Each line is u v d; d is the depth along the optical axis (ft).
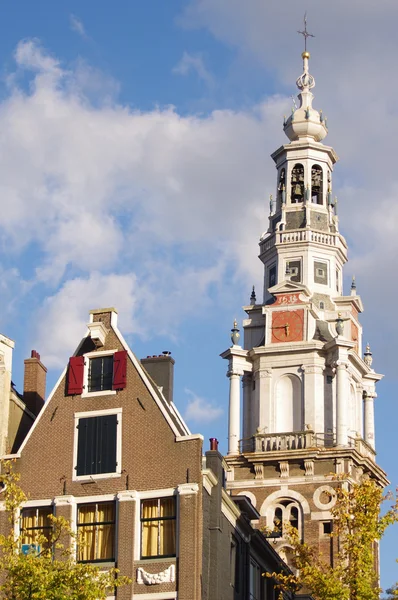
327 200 301.43
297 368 280.31
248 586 194.80
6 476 172.35
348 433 275.80
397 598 185.88
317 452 268.00
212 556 179.22
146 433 182.29
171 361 213.66
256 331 291.17
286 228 297.74
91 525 180.45
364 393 289.94
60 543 174.29
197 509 176.96
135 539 177.37
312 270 293.02
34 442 185.88
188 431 197.36
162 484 179.11
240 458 272.10
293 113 309.63
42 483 183.42
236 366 284.00
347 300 290.97
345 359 276.41
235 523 192.13
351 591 185.06
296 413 278.05
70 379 187.62
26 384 207.82
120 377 185.57
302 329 282.97
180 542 175.52
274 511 267.18
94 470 182.39
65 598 160.56
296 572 257.55
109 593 176.04
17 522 174.60
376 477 281.33
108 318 190.08
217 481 182.60
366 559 186.19
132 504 178.91
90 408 185.57
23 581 160.86
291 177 303.07
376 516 191.42
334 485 265.54
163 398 193.57
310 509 264.72
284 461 269.44
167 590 174.50
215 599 177.17
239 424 279.49
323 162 304.50
